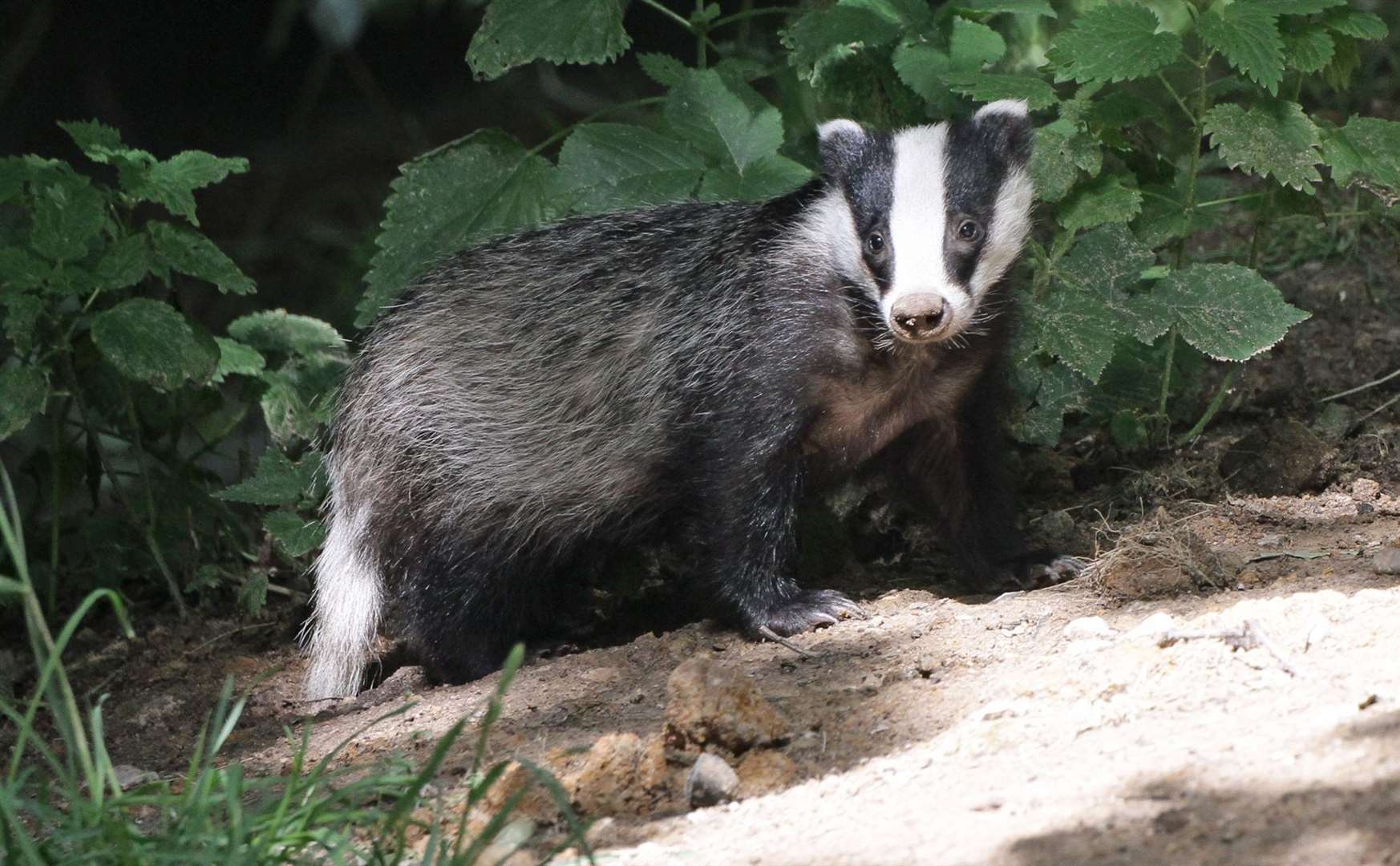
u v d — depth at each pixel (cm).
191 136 2369
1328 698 620
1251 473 1075
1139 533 968
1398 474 1059
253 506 1371
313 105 2364
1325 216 1153
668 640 966
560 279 1081
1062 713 680
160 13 2344
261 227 2222
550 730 827
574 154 1117
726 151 1119
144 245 1106
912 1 1120
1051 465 1151
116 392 1275
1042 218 1166
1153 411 1149
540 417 1074
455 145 1161
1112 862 512
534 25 1139
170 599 1306
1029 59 1357
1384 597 740
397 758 799
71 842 635
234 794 629
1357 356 1238
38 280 1089
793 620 945
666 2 2303
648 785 701
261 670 1142
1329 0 1015
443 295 1112
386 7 2184
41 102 2305
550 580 1130
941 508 1043
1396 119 1564
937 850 550
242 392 1300
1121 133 1137
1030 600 909
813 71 1191
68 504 1373
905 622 909
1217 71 1503
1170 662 708
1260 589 852
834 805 638
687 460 1019
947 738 683
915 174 942
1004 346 998
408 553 1110
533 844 667
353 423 1128
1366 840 490
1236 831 516
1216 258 1375
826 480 1036
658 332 1032
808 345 964
